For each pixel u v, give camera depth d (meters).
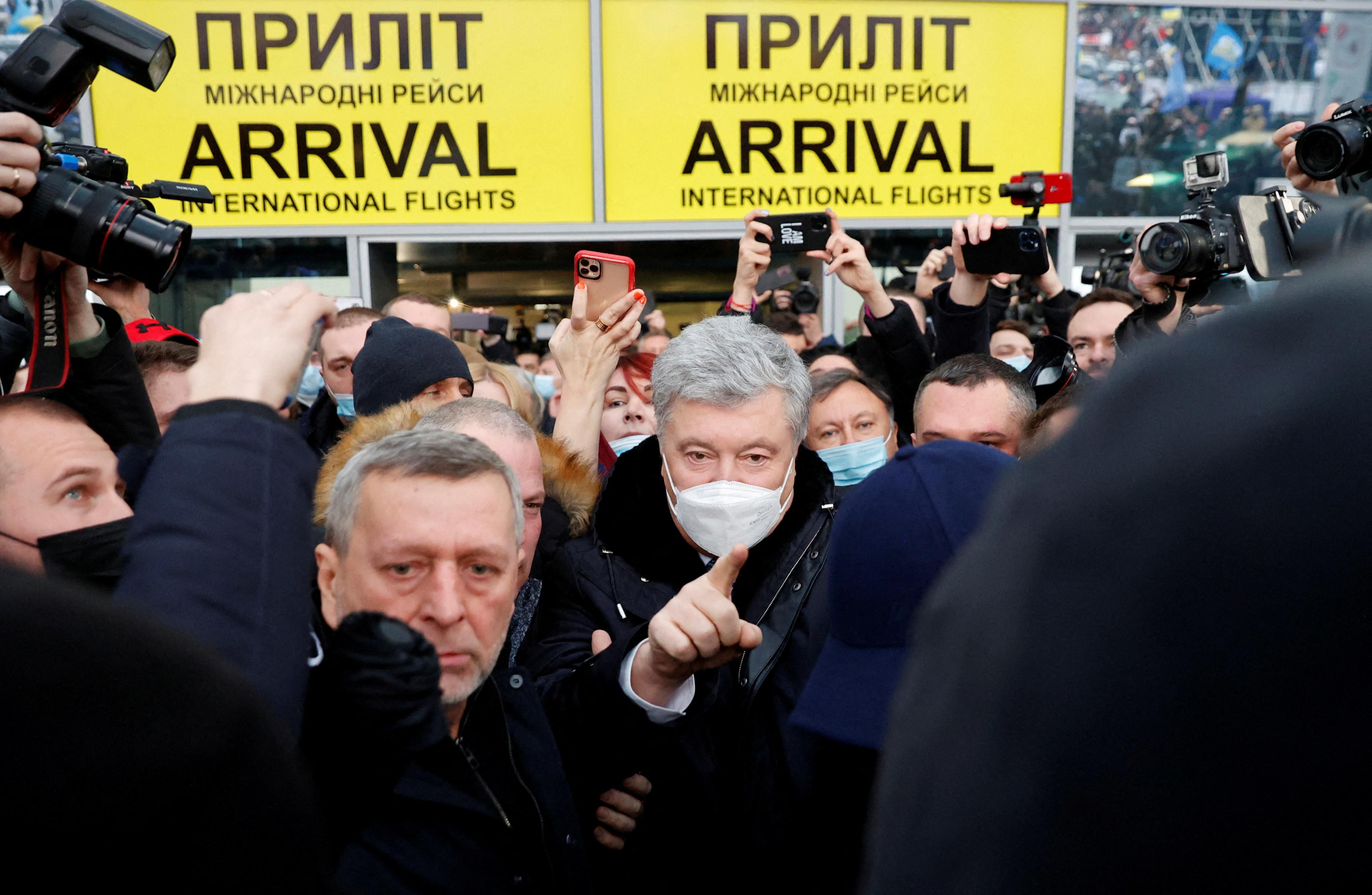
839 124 5.64
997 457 1.25
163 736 0.47
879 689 1.15
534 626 1.88
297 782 0.55
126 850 0.46
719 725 1.68
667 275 6.63
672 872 1.66
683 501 1.74
